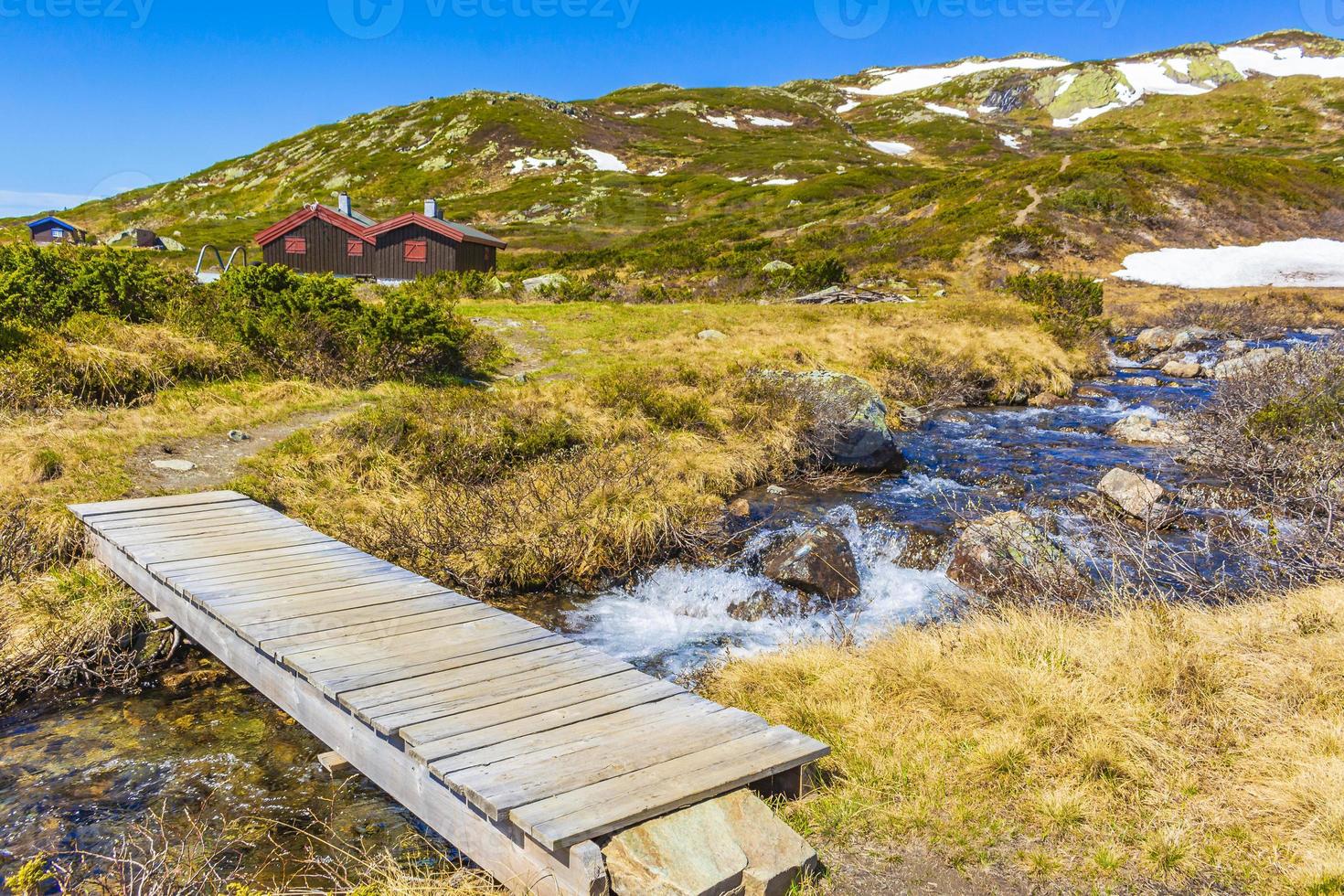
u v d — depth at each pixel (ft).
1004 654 19.39
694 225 211.82
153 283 52.42
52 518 27.50
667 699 16.16
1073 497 37.11
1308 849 12.69
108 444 34.63
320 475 34.81
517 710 15.31
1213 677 17.16
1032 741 15.98
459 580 28.37
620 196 252.01
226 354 47.29
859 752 16.26
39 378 38.63
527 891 12.19
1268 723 15.92
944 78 613.93
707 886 11.24
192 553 24.50
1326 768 14.08
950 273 128.57
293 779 17.78
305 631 18.92
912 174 257.14
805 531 31.24
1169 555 26.30
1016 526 29.40
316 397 45.14
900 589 29.58
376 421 39.06
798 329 74.84
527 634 19.42
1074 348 75.61
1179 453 42.42
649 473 36.73
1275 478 33.30
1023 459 44.70
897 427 51.96
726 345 67.10
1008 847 13.53
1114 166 169.17
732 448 41.86
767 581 29.45
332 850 15.38
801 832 13.75
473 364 56.95
